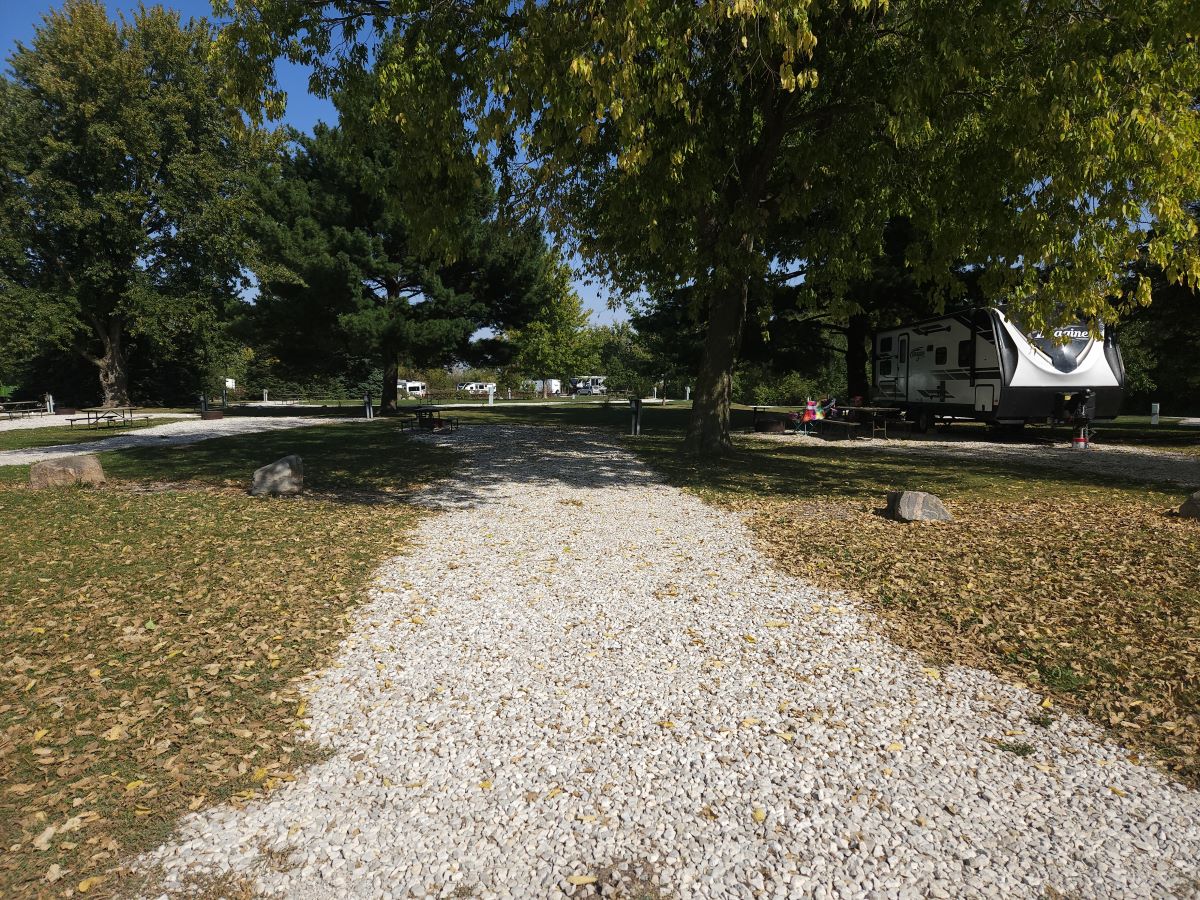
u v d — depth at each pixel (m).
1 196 30.39
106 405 35.41
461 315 26.34
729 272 11.95
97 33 29.42
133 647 4.84
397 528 8.32
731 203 12.68
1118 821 3.09
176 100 30.36
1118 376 17.69
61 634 5.05
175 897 2.64
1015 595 5.86
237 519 8.63
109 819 3.06
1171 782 3.38
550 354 50.25
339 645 4.95
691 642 5.01
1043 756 3.60
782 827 3.05
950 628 5.25
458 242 10.23
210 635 5.06
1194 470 13.27
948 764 3.53
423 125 8.77
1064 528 8.15
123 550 7.18
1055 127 7.84
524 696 4.22
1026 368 17.39
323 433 20.45
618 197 10.84
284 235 23.28
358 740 3.74
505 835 3.00
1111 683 4.35
